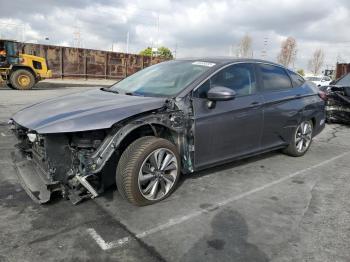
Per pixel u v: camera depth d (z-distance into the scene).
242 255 2.72
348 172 4.86
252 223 3.24
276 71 5.02
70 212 3.34
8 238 2.86
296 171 4.82
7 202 3.52
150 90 4.04
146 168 3.42
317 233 3.09
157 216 3.32
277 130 4.86
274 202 3.74
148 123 3.37
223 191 3.99
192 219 3.28
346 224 3.28
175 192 3.90
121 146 3.50
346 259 2.71
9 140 5.90
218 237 2.97
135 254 2.70
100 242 2.85
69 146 3.19
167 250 2.76
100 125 3.09
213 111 3.90
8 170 4.43
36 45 21.58
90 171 3.14
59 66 22.80
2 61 15.73
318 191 4.10
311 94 5.54
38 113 3.46
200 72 4.04
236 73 4.32
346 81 8.93
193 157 3.84
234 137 4.20
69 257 2.63
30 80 16.28
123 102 3.53
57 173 3.16
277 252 2.77
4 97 12.30
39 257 2.62
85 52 23.78
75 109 3.39
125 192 3.35
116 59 25.53
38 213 3.30
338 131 8.08
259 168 4.88
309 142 5.60
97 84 22.14
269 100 4.61
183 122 3.63
